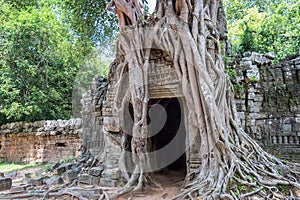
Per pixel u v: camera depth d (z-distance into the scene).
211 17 7.40
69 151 11.69
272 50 12.66
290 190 5.46
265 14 15.09
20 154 13.35
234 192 5.22
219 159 5.87
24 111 12.98
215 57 6.96
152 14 7.32
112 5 7.50
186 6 6.76
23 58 13.94
